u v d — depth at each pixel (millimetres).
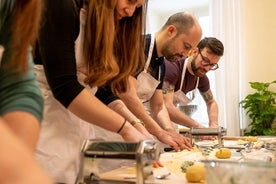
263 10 3461
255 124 3203
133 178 670
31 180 226
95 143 552
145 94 1701
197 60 2160
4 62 471
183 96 2279
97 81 953
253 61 3449
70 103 841
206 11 3781
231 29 3316
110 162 808
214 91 3316
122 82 1155
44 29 802
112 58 965
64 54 832
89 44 942
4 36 473
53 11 813
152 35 1708
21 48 469
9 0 469
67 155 913
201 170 712
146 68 1639
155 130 1328
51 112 911
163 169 846
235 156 1133
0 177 220
